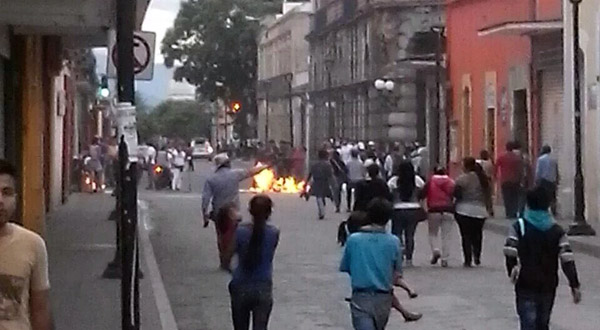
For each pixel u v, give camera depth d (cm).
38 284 723
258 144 8912
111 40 1894
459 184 2364
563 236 1192
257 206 1207
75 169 4953
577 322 1661
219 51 9819
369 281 1112
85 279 2020
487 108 4497
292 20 9350
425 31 6200
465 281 2136
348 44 7294
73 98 4981
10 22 2042
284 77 9519
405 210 2352
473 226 2361
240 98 10106
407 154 4406
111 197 4491
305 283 2109
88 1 1989
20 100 2662
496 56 4391
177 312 1783
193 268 2328
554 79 3853
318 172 3716
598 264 2461
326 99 8056
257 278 1206
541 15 3916
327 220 3653
